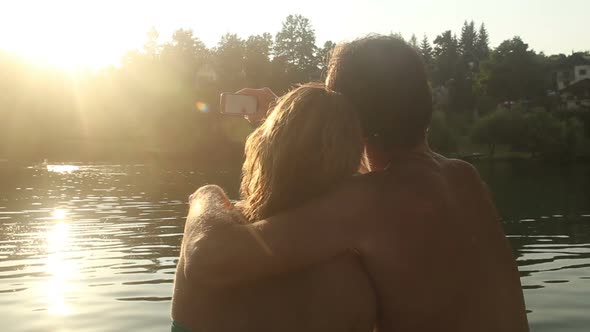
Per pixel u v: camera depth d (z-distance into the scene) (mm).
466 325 1927
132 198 21406
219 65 107875
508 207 20188
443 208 1949
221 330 1833
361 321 1870
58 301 7047
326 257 1853
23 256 10062
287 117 1957
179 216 15828
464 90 116750
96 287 7746
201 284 1833
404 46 2092
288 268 1820
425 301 1896
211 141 75062
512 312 1980
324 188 1942
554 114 92875
